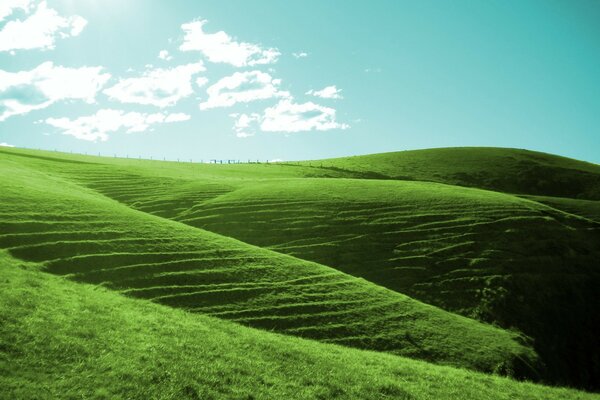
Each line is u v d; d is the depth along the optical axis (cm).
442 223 6250
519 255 5656
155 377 2081
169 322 2812
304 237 5762
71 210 4519
